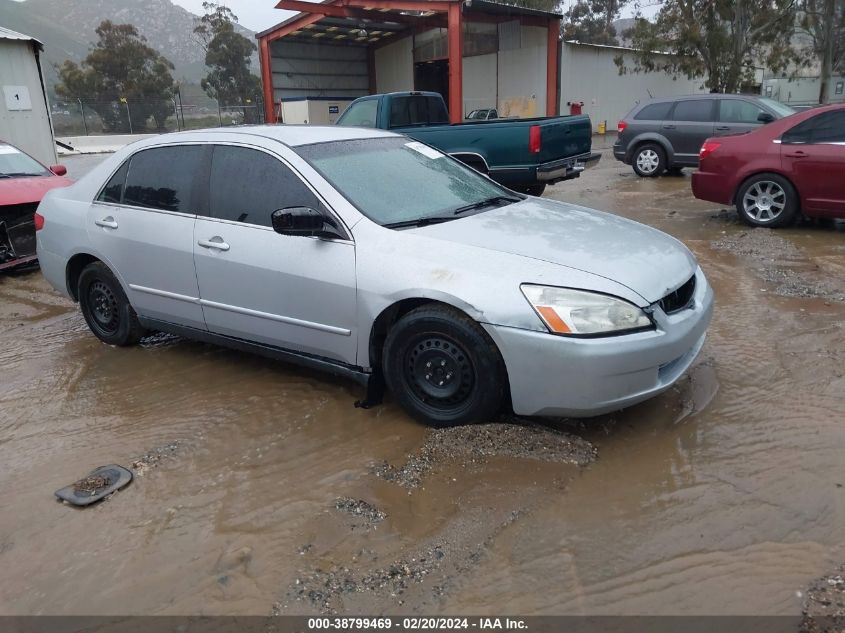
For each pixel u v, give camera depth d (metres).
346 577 2.66
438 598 2.53
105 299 5.20
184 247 4.44
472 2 21.28
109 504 3.22
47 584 2.72
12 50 14.81
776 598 2.45
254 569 2.73
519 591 2.54
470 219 3.99
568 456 3.38
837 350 4.55
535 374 3.30
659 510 2.96
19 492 3.37
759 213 8.38
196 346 5.27
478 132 9.28
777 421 3.67
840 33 30.19
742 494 3.05
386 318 3.74
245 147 4.29
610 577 2.59
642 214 9.87
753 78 26.20
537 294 3.28
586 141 10.38
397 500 3.13
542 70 24.86
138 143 4.91
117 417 4.12
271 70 25.53
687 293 3.72
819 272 6.41
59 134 36.44
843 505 2.93
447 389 3.60
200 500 3.22
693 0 25.05
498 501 3.07
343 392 4.28
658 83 34.09
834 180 7.74
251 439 3.76
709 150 8.63
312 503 3.14
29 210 7.79
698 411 3.82
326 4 21.53
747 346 4.70
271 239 4.03
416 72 27.58
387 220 3.87
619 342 3.22
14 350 5.41
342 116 10.84
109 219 4.89
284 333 4.12
